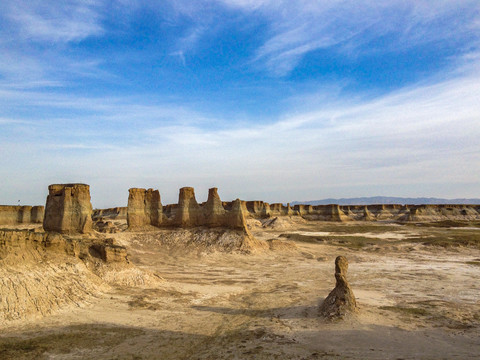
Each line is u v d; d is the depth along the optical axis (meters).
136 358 15.09
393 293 29.73
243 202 138.88
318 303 24.80
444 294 29.34
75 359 14.64
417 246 67.75
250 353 15.69
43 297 20.50
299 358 15.03
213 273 40.97
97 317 20.44
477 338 17.95
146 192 71.31
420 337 18.02
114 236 59.91
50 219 49.25
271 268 45.41
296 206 170.38
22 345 15.49
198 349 16.36
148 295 26.09
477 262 49.56
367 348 16.20
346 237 87.94
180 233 63.75
